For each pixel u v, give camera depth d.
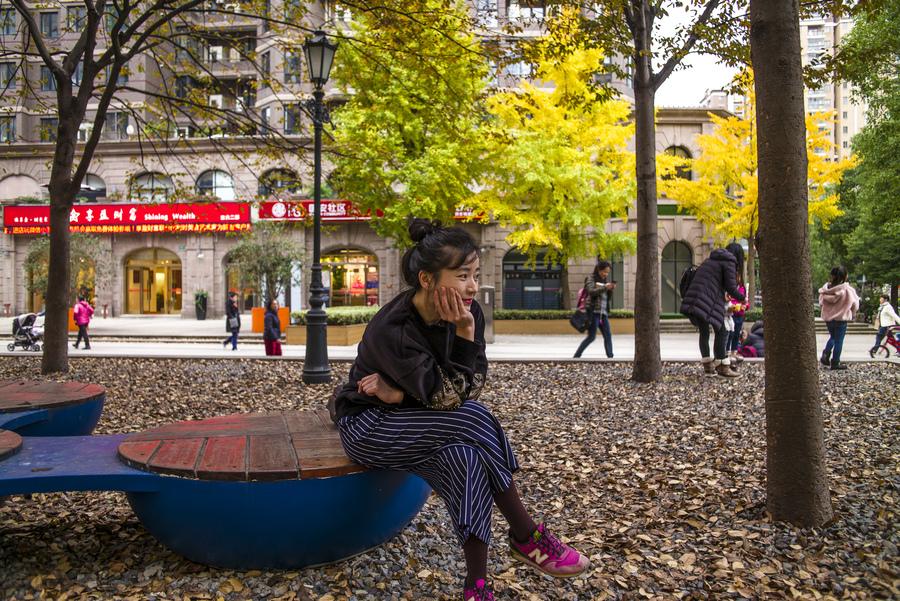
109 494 3.92
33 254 25.02
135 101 32.25
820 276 48.19
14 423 3.65
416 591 2.59
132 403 7.55
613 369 10.24
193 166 12.75
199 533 2.59
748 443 5.13
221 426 3.29
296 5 10.55
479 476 2.28
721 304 9.02
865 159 23.41
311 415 3.63
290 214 29.41
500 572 2.79
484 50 9.48
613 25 7.95
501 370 10.30
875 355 15.46
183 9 9.62
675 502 3.73
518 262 29.59
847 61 8.20
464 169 19.06
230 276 32.38
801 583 2.65
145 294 33.62
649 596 2.57
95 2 10.22
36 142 32.91
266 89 32.00
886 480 4.02
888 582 2.64
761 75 3.28
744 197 23.89
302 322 18.66
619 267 29.14
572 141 20.75
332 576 2.69
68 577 2.70
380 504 2.72
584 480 4.25
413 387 2.31
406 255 2.45
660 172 21.70
